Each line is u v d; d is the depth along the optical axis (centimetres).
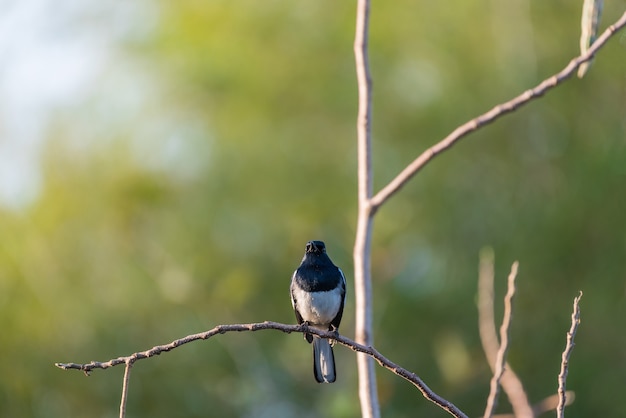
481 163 1573
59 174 1609
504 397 1485
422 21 1577
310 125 1652
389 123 1585
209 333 551
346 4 1622
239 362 1550
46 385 1548
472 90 1558
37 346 1555
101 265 1609
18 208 1603
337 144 1648
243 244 1639
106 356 1570
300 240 1612
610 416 1485
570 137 1535
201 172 1664
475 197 1567
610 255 1505
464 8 1563
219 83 1609
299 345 1541
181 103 1648
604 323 1516
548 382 1501
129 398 1560
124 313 1592
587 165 1503
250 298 1586
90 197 1606
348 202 1609
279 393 1523
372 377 709
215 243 1625
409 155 1568
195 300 1568
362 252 732
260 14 1634
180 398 1563
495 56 1552
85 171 1623
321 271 838
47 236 1590
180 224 1611
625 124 1509
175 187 1652
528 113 1529
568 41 1539
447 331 1513
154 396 1563
